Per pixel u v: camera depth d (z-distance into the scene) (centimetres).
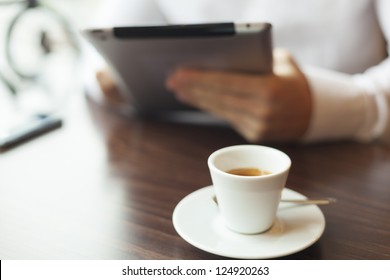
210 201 48
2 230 45
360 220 47
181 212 45
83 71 111
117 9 117
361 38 99
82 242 43
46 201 52
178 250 42
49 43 96
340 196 53
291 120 69
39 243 43
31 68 95
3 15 91
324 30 99
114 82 95
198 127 83
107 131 81
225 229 42
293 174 60
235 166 46
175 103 86
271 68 67
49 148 72
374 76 78
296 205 47
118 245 42
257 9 102
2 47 91
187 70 75
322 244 42
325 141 74
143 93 83
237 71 71
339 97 72
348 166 63
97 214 49
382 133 74
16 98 95
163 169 63
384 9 90
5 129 78
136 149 72
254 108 71
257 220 41
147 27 63
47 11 95
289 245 39
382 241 43
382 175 59
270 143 73
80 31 67
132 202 52
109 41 67
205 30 60
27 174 61
